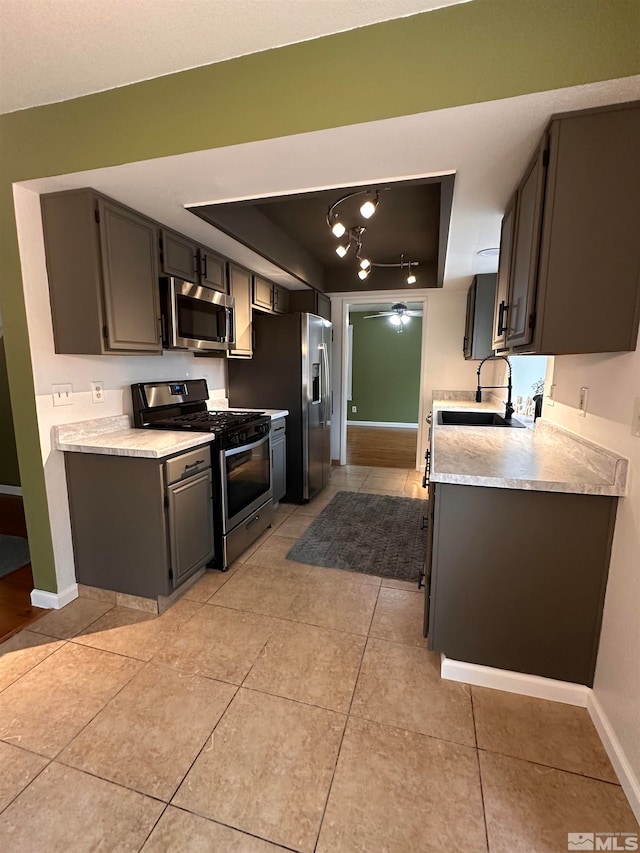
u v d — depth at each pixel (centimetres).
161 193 197
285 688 167
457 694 165
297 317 360
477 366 468
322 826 118
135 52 146
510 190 187
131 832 116
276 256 324
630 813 122
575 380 189
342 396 525
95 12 127
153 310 235
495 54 126
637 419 133
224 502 253
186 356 323
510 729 149
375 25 134
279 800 125
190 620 210
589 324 140
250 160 165
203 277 279
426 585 186
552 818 120
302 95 144
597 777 132
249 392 380
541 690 162
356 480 469
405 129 142
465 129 142
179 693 164
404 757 138
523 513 154
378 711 156
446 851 112
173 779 130
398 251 396
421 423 495
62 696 162
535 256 147
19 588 239
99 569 223
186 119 158
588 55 121
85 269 199
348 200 268
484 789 128
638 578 128
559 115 134
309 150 157
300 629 204
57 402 214
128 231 215
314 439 396
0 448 385
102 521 217
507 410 313
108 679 171
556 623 158
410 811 122
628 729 128
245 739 144
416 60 133
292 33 138
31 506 214
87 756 138
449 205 204
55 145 177
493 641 165
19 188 191
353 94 139
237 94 151
